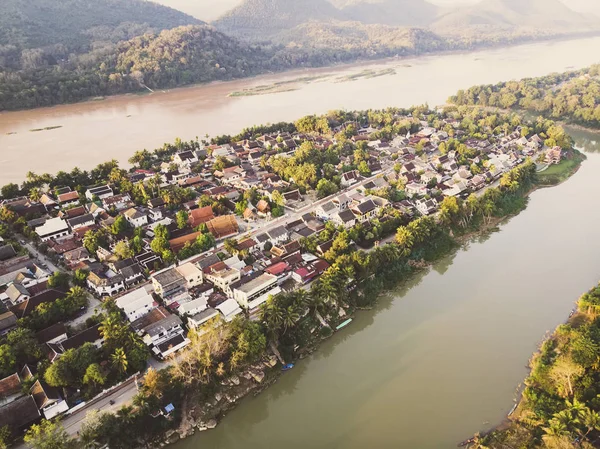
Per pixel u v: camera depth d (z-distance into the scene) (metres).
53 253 161.12
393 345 126.69
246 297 131.75
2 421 93.25
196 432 101.94
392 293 149.25
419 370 117.25
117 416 97.00
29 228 175.25
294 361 120.62
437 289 150.62
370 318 138.62
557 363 103.00
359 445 97.75
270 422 104.88
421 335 130.00
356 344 127.75
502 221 193.12
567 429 85.69
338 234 165.62
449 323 134.25
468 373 115.12
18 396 101.69
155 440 98.75
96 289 139.75
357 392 111.81
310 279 147.50
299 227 177.75
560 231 183.75
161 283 137.25
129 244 162.88
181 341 118.06
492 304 141.50
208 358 108.19
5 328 120.94
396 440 98.12
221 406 107.19
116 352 107.50
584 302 127.12
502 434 95.50
